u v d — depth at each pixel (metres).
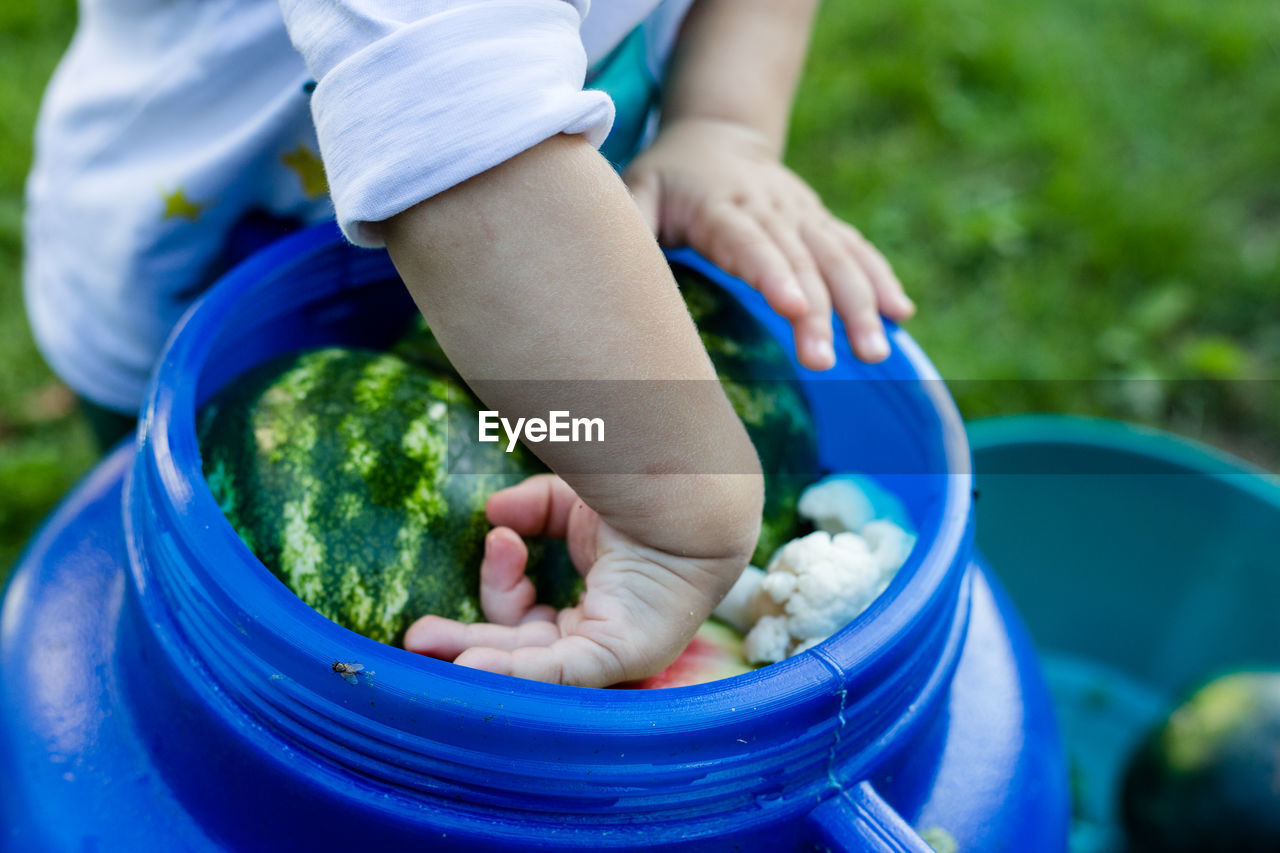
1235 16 1.33
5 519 0.84
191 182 0.57
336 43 0.42
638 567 0.46
